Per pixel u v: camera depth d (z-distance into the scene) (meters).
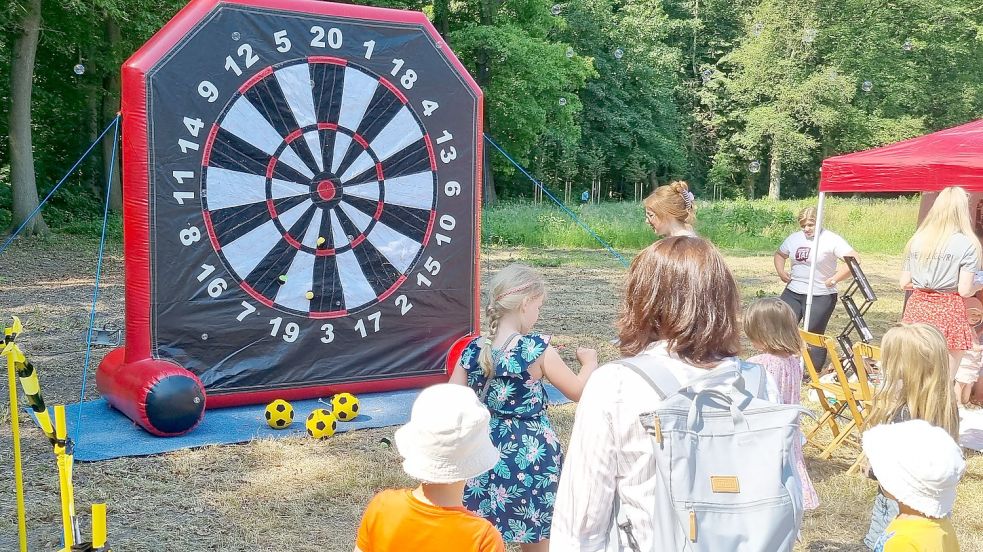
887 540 2.66
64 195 24.86
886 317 12.87
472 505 3.67
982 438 6.66
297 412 7.09
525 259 19.69
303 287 7.23
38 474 5.62
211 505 5.22
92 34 22.31
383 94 7.44
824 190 8.18
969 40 45.94
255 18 6.87
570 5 44.38
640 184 50.81
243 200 6.91
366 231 7.47
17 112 19.78
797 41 46.09
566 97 37.66
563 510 2.21
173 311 6.72
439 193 7.80
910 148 8.05
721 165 51.31
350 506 5.30
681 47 54.84
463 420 2.49
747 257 21.56
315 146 7.18
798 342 4.98
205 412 7.02
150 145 6.52
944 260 6.49
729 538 1.95
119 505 5.17
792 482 2.04
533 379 3.72
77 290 14.05
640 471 2.10
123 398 6.46
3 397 7.40
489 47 31.81
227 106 6.79
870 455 2.73
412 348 7.80
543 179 43.94
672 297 2.23
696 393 2.09
